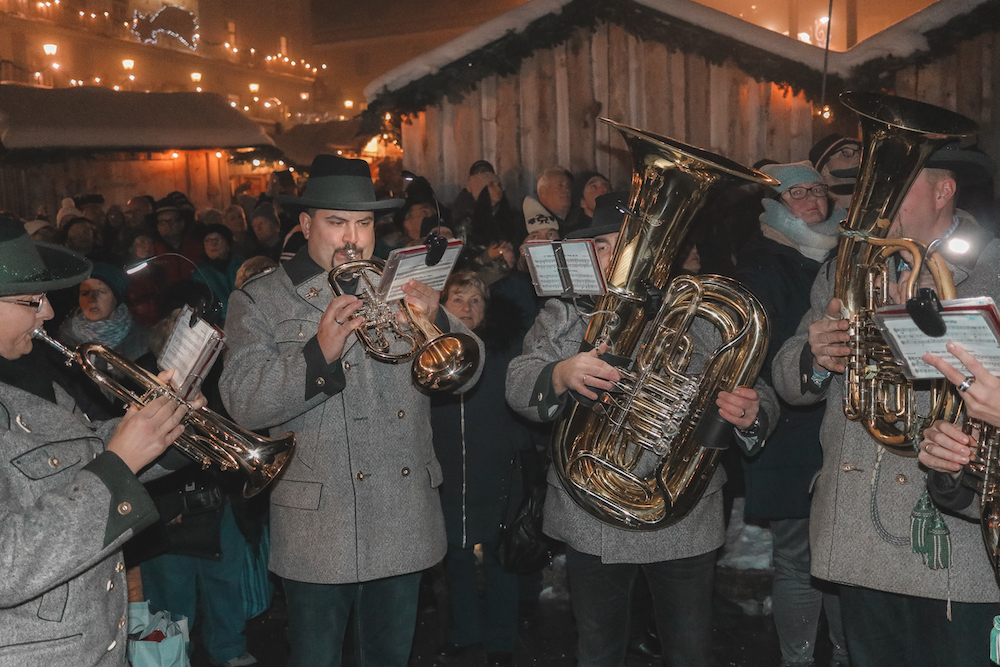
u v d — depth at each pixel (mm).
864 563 2609
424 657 4227
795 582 3785
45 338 1997
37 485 1864
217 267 7645
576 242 2617
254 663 4176
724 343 2680
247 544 4223
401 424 2936
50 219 12922
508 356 4078
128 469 1892
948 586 2482
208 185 14297
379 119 8453
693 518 2895
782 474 3662
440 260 2639
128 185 13555
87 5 22031
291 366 2689
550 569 5156
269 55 30391
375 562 2854
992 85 7289
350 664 4234
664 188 2680
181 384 2064
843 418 2729
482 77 8219
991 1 7145
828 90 7566
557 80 8117
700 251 5285
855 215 2508
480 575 5258
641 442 2723
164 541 3711
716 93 7840
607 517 2809
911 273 2295
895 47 7332
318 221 2922
